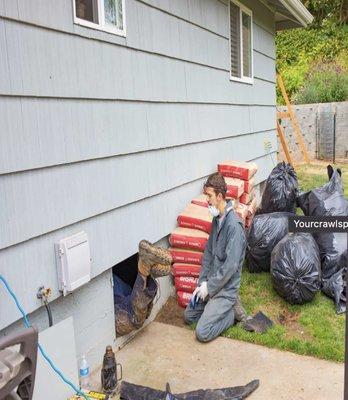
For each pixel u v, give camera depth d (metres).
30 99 2.56
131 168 3.67
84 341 3.17
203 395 2.89
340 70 18.58
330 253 4.46
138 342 3.67
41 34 2.63
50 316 2.69
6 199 2.41
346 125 13.51
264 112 8.23
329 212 5.01
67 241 2.79
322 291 4.38
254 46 7.48
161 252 3.40
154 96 4.04
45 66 2.66
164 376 3.19
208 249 4.00
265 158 8.38
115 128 3.42
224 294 3.76
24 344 1.43
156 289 3.57
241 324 3.87
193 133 4.98
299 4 7.81
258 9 7.66
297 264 4.07
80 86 2.99
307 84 17.91
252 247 4.86
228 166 5.57
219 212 3.81
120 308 3.57
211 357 3.42
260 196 8.15
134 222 3.74
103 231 3.31
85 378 3.01
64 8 2.81
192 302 3.92
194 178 5.02
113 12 3.40
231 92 6.33
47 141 2.69
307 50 19.70
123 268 4.19
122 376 3.18
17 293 2.49
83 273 2.92
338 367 3.25
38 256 2.64
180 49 4.58
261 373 3.20
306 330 3.79
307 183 9.74
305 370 3.22
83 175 3.05
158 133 4.13
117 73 3.43
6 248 2.42
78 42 2.96
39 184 2.64
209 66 5.44
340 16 19.91
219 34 5.77
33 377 1.49
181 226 4.43
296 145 13.41
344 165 12.37
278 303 4.29
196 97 5.05
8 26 2.39
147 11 3.88
